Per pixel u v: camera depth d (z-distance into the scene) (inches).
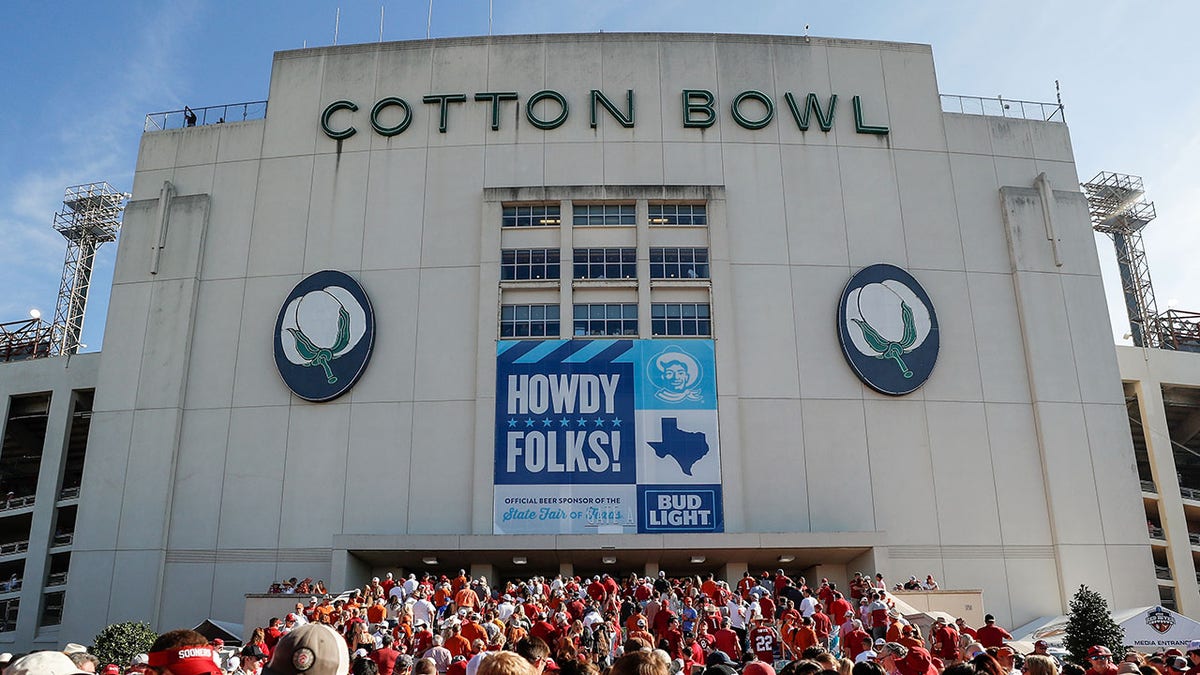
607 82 1792.6
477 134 1761.8
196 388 1653.5
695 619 954.1
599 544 1494.8
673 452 1574.8
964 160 1786.4
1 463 2324.1
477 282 1679.4
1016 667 622.8
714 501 1551.4
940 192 1760.6
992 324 1696.6
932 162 1776.6
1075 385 1670.8
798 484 1578.5
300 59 1831.9
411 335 1653.5
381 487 1578.5
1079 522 1590.8
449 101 1782.7
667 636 844.6
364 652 571.5
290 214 1738.4
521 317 1660.9
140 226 1753.2
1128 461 1636.3
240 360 1662.2
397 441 1599.4
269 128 1796.3
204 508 1587.1
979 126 1811.0
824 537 1501.0
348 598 1164.5
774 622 1035.9
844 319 1657.2
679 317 1660.9
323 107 1798.7
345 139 1772.9
